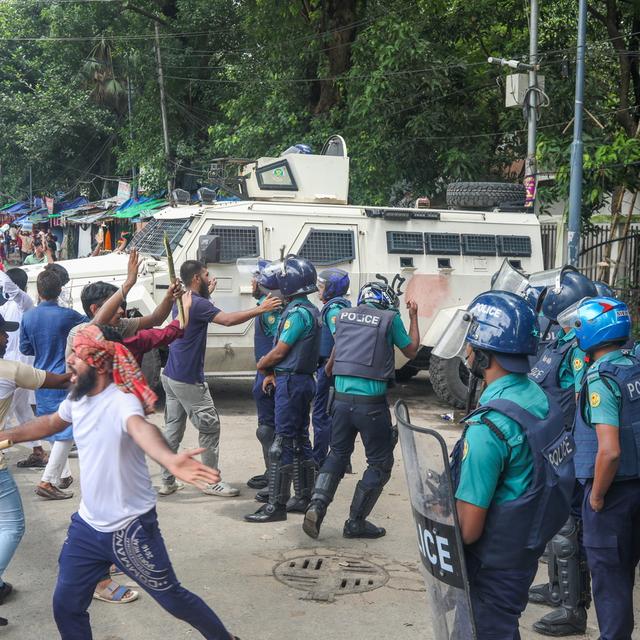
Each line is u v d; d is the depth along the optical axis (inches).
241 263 359.9
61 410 135.6
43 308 258.1
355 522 220.1
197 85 979.3
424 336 406.0
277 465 233.3
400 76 625.3
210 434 255.0
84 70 1139.9
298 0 711.1
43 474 261.4
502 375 108.4
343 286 261.4
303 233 388.2
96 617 171.2
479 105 703.1
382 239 400.5
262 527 229.0
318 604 178.1
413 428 102.1
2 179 1560.0
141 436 117.6
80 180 1371.8
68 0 1039.6
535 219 434.6
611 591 134.3
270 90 762.2
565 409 168.2
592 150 545.0
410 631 165.2
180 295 181.5
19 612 172.6
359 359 208.7
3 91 1369.3
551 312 176.1
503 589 103.0
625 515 133.2
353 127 654.5
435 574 104.0
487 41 726.5
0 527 170.9
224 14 945.5
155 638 161.5
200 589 184.7
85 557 128.3
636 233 560.4
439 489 100.3
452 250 412.8
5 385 164.6
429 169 671.8
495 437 100.9
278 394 233.5
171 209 398.9
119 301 169.6
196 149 988.6
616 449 128.6
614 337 134.0
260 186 412.8
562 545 160.6
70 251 1254.3
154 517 129.5
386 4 677.9
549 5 671.8
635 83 650.2
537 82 544.7
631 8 639.1
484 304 109.3
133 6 942.4
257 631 164.4
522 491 101.6
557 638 162.1
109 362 124.6
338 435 213.3
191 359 247.9
